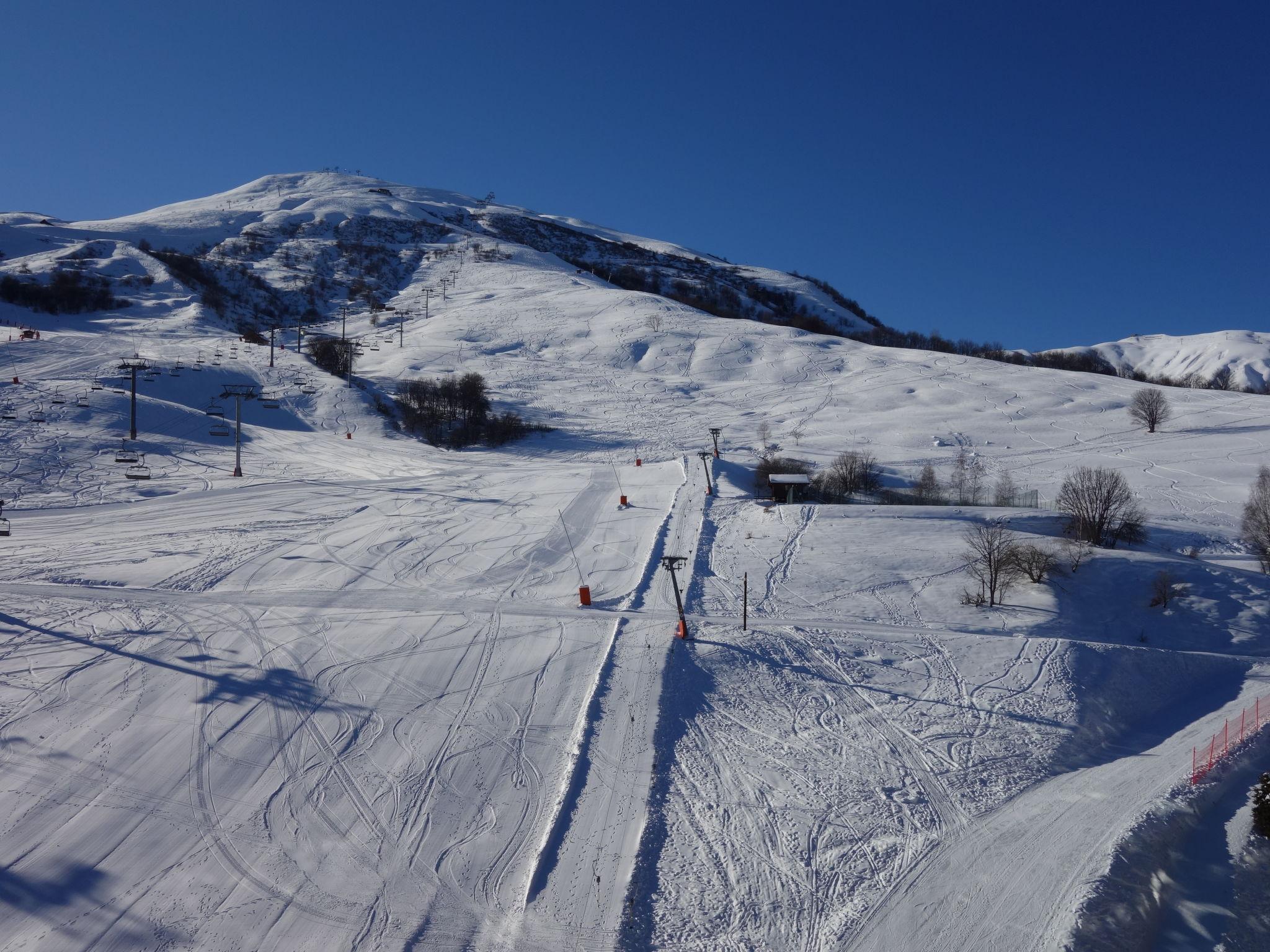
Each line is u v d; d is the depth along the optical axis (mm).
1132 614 36250
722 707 26281
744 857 19672
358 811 20625
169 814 20172
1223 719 29000
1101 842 20781
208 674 26484
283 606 32094
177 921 17125
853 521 44656
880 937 17391
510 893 18219
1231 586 38219
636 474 57125
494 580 36031
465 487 53281
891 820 21359
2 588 32812
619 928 17297
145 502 46875
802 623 32875
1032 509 48219
